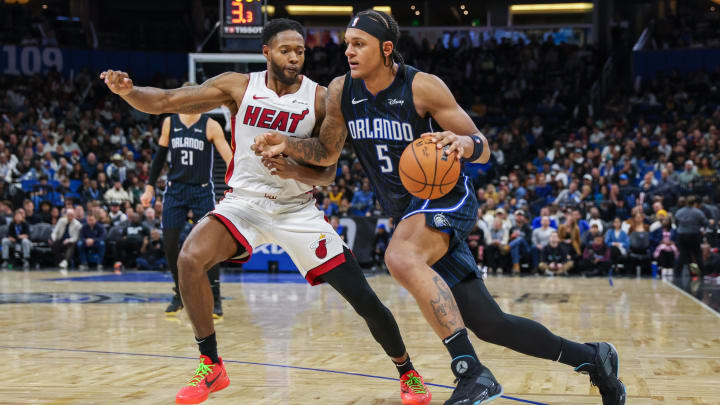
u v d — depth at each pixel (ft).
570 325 18.89
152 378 11.89
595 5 76.74
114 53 68.85
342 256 10.26
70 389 11.02
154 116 64.23
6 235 43.98
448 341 8.55
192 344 15.56
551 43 73.82
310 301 25.40
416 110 9.19
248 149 10.50
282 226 10.39
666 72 69.87
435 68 73.31
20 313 21.43
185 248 10.04
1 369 12.66
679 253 38.93
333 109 9.88
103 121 61.93
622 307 23.49
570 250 40.52
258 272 42.63
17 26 66.49
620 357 13.97
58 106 62.64
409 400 10.03
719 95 64.90
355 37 9.05
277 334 17.15
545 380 11.74
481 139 8.84
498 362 13.43
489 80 71.77
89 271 41.91
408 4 79.97
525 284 33.86
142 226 43.04
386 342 10.04
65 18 70.13
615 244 40.37
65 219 43.70
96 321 19.52
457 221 9.04
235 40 39.50
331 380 11.76
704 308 23.26
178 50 73.67
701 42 71.97
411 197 9.46
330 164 10.30
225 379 10.16
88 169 51.08
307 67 74.33
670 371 12.53
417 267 8.71
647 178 45.85
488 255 42.39
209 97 10.36
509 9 78.79
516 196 47.70
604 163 50.39
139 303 24.44
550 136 62.49
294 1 79.41
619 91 67.72
